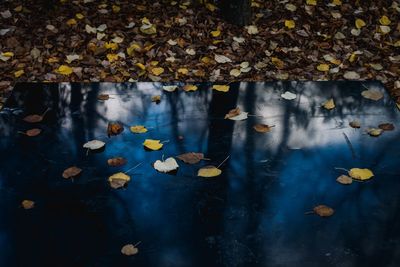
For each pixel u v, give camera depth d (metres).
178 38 4.31
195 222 1.93
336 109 2.64
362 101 2.72
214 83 2.87
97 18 4.52
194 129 2.46
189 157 2.25
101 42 4.23
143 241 1.85
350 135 2.43
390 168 2.22
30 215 1.96
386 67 4.10
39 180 2.13
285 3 4.82
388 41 4.43
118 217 1.95
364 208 2.01
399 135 2.44
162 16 4.59
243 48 4.25
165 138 2.40
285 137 2.41
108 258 1.78
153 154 2.29
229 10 4.49
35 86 2.79
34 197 2.04
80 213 1.97
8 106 2.62
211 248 1.83
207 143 2.36
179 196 2.06
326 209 1.98
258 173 2.18
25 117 2.53
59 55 4.07
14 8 4.57
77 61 4.01
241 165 2.22
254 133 2.43
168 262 1.77
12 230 1.89
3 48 4.11
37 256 1.79
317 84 2.88
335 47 4.31
